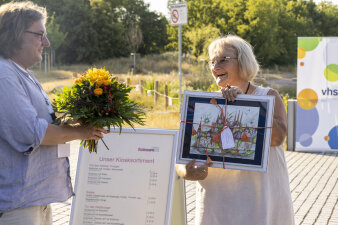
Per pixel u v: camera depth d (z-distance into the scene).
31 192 2.62
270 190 2.93
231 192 2.93
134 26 49.25
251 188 2.90
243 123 2.80
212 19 46.84
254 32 46.12
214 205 2.96
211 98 2.88
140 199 3.38
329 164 8.74
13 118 2.44
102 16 46.31
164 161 3.41
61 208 5.88
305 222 5.41
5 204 2.53
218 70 3.01
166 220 3.32
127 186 3.42
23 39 2.59
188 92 2.91
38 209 2.71
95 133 2.77
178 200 3.63
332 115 9.88
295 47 52.84
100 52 45.38
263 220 2.86
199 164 2.81
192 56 37.81
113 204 3.41
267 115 2.77
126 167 3.44
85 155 3.48
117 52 47.91
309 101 9.95
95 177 3.45
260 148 2.76
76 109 2.65
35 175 2.64
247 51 2.99
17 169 2.56
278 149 2.99
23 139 2.47
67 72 28.44
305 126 10.02
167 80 22.95
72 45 44.22
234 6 46.94
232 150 2.79
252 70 3.00
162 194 3.37
